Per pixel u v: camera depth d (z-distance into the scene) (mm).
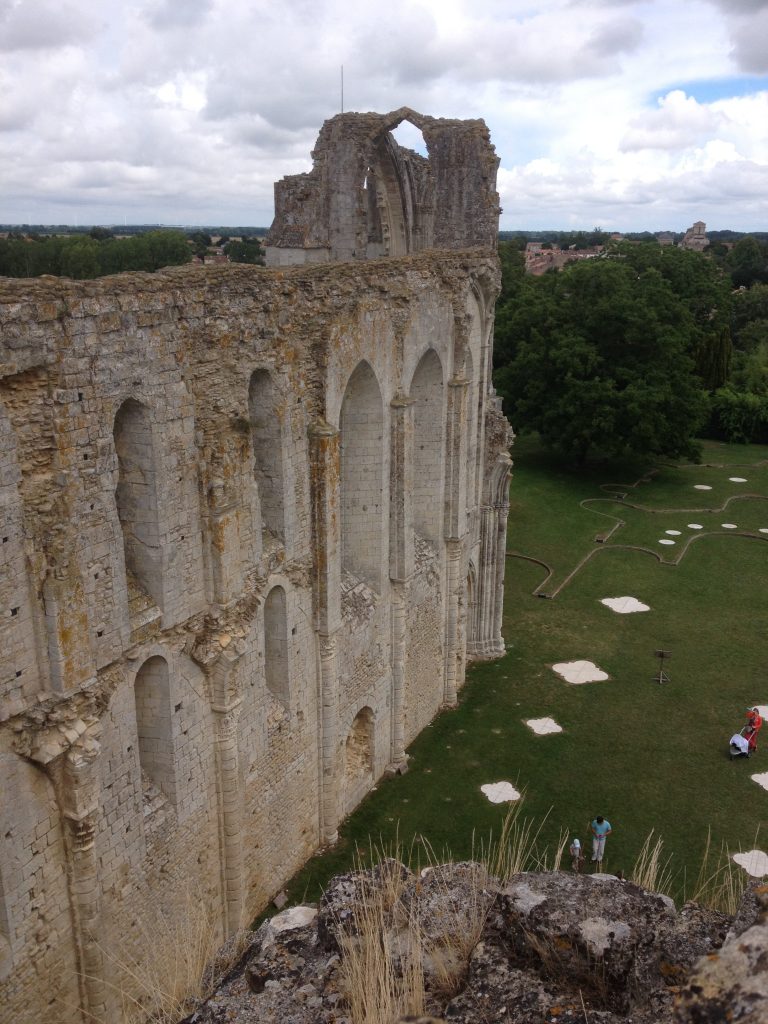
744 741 28391
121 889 16844
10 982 14703
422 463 29594
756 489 58156
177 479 17109
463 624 32656
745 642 36656
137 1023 12859
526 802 26359
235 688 19188
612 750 29094
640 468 62188
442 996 8039
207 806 19375
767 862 23656
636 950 7605
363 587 26000
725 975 5145
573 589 41719
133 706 16688
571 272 58812
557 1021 7168
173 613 17469
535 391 58594
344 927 9484
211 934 17406
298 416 21156
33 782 14711
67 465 14422
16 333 13227
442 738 29891
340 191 36906
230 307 18125
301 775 23281
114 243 115188
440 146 33344
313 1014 8586
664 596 41062
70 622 14617
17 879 14602
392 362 24984
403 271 25188
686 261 79938
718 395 73188
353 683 25359
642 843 24391
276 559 21016
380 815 25859
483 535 34094
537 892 8500
